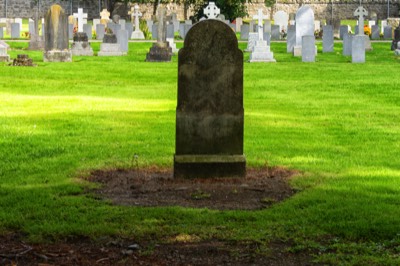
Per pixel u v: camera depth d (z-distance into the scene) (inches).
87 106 868.6
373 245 381.7
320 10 3390.7
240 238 390.6
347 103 932.0
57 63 1449.3
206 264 361.1
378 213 428.8
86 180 508.4
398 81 1177.4
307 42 1593.3
